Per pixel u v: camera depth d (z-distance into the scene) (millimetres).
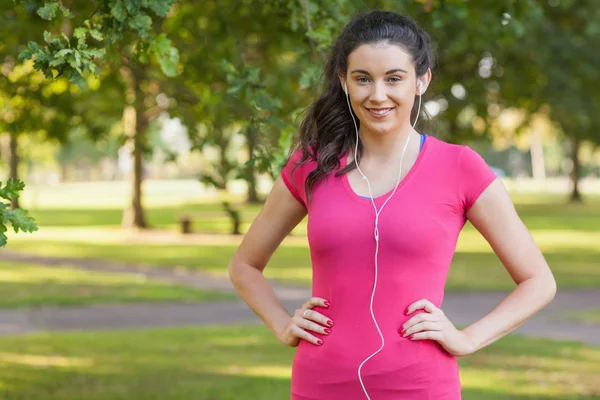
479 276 18172
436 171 2768
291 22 5180
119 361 9492
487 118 22156
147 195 65312
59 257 21609
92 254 22453
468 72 18047
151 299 14344
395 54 2715
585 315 13148
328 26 5082
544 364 9539
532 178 110812
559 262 20891
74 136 36969
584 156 78438
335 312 2754
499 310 2777
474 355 10023
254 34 8039
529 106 21922
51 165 76375
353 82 2768
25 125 8961
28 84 8156
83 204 49906
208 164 6988
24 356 9734
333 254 2746
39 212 41156
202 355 9891
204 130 8109
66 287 15750
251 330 11664
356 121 2936
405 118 2789
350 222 2730
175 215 39250
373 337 2701
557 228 31922
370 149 2838
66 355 9820
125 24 3783
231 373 8883
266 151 4711
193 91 7434
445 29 11141
